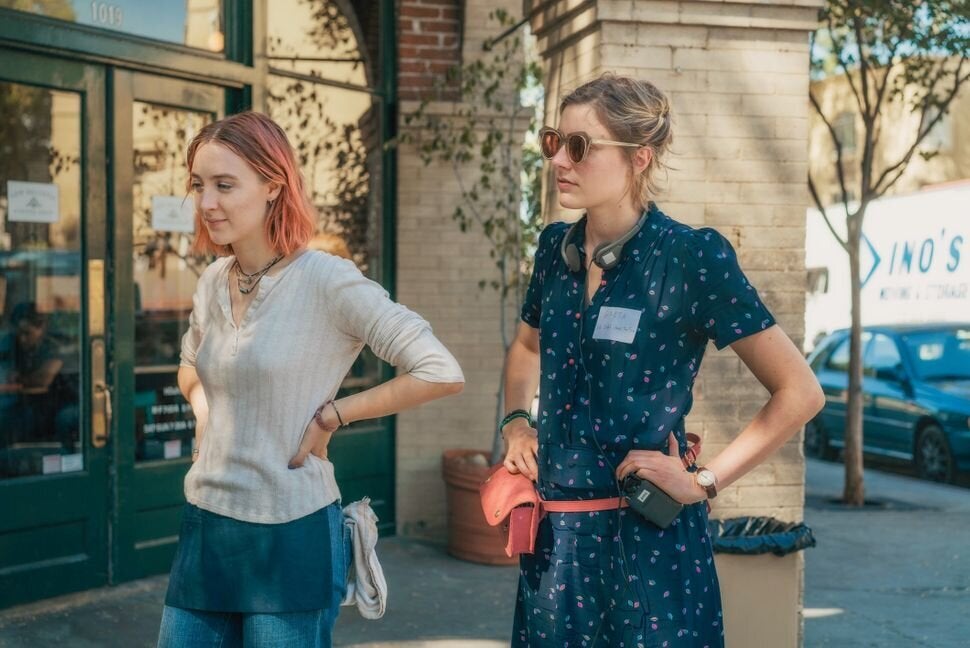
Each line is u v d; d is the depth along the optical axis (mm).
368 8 7125
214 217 2463
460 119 7160
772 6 4613
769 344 2428
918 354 11797
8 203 5285
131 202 5715
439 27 7188
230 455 2449
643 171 2500
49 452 5434
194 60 5906
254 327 2461
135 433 5781
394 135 7273
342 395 7113
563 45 5043
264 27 6273
